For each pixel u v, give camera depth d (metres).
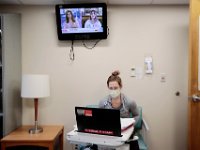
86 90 3.01
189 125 2.52
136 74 2.98
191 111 2.50
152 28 2.98
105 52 2.99
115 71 2.72
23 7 3.00
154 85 2.99
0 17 2.60
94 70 3.00
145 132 2.90
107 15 2.96
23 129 2.82
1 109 2.74
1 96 2.73
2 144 2.39
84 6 2.78
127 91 3.00
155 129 3.00
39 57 3.01
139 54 2.98
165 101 2.99
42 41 3.00
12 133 2.63
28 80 2.54
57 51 3.01
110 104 2.47
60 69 3.01
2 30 2.59
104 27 2.82
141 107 2.88
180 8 2.96
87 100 3.02
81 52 3.00
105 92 3.00
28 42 3.00
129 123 1.92
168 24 2.97
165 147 3.00
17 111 2.90
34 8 3.00
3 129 2.60
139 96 2.99
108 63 2.99
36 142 2.39
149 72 2.97
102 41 2.99
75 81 3.01
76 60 3.00
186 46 2.96
